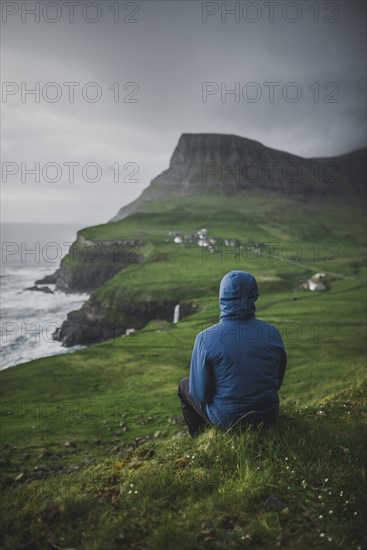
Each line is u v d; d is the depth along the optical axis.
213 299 119.56
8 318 116.88
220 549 3.21
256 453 4.55
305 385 46.16
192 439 5.30
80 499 3.99
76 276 169.50
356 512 3.51
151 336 81.62
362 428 5.73
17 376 55.75
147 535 3.42
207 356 4.76
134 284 135.88
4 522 3.78
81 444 28.47
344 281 134.38
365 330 73.56
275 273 147.88
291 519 3.52
